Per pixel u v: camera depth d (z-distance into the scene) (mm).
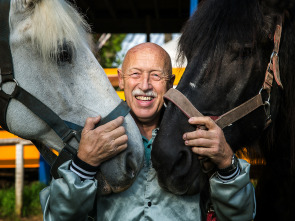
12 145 3566
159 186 1229
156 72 1351
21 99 1228
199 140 1110
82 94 1236
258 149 1573
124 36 7613
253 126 1294
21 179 3480
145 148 1344
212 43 1235
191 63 1274
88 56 1268
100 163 1157
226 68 1230
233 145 1270
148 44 1404
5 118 1272
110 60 6730
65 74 1221
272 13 1284
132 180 1208
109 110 1246
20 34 1196
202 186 1360
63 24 1159
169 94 1227
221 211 1169
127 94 1386
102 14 5551
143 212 1220
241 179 1119
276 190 1525
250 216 1176
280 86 1302
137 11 5434
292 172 1465
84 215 1139
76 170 1137
